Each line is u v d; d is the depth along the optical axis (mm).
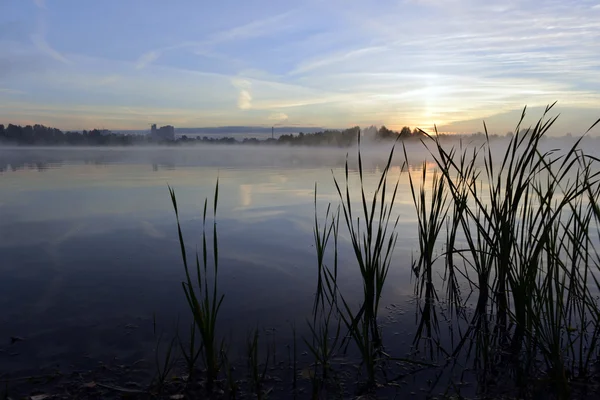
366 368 1768
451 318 2238
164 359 1812
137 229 4039
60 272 2830
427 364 1777
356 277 2801
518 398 1567
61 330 2031
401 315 2268
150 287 2584
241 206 5258
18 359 1788
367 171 10719
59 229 4027
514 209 2107
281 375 1708
